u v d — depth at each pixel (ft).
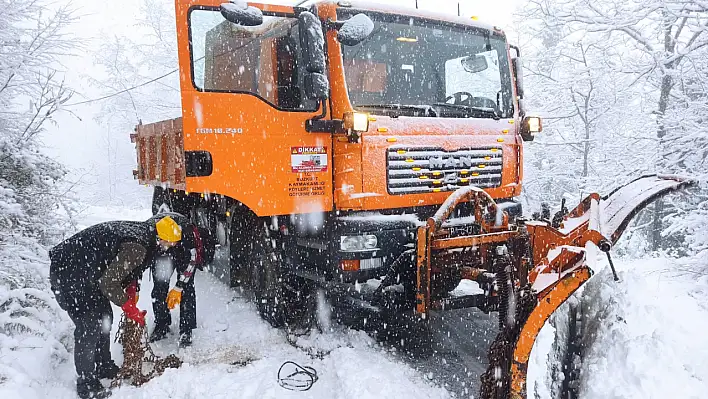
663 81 37.47
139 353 13.19
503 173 16.96
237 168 14.08
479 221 14.21
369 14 15.10
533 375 10.00
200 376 12.94
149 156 23.66
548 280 9.79
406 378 12.37
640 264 22.68
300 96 15.05
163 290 15.51
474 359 13.62
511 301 10.60
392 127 14.66
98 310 12.92
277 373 13.07
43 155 21.36
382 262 14.28
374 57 15.14
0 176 19.45
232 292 19.92
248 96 14.07
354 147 14.30
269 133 14.33
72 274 12.53
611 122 44.70
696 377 9.52
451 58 16.74
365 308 15.85
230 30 16.72
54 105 22.97
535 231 13.19
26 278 17.69
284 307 16.11
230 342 15.19
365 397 11.18
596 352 11.09
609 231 12.00
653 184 13.06
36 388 12.41
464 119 15.99
